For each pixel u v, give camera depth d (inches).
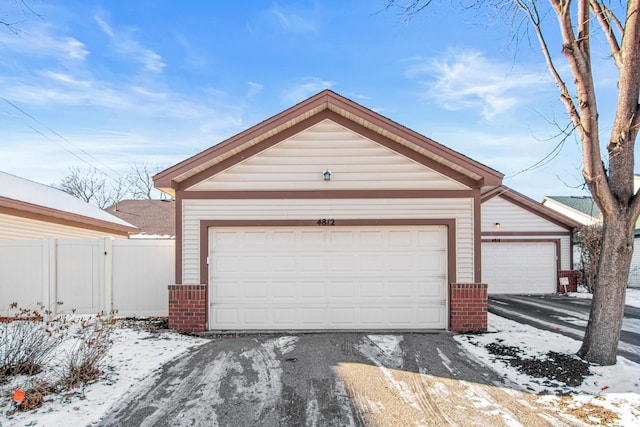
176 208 329.1
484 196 587.5
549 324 375.6
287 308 329.7
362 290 330.0
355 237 332.2
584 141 225.3
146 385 206.5
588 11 225.3
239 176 330.6
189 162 317.1
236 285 330.0
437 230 331.0
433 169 328.8
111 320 287.6
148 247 383.9
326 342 290.4
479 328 321.4
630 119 222.4
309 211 329.7
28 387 194.7
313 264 330.6
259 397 193.2
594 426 164.1
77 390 196.9
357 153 331.0
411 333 317.4
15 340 231.8
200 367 234.7
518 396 194.2
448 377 219.8
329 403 186.9
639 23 217.9
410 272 330.0
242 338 304.2
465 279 325.4
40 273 381.4
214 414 175.5
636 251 748.0
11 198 431.2
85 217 547.8
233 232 332.5
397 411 178.9
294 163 331.3
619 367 223.6
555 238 668.1
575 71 226.5
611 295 230.1
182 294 324.8
